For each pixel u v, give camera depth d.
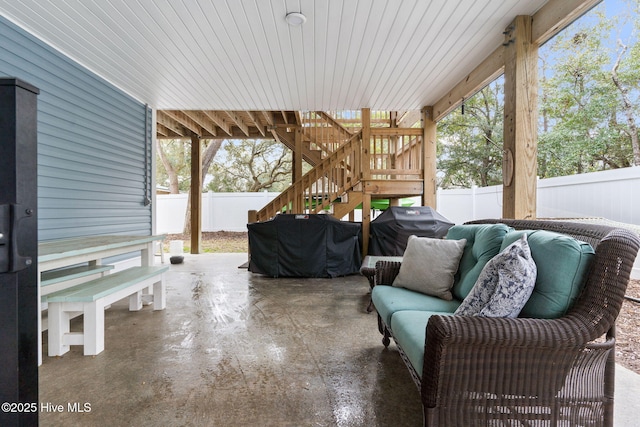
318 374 2.12
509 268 1.45
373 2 2.81
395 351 2.46
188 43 3.50
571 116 7.57
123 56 3.78
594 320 1.28
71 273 2.93
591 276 1.36
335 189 6.11
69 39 3.38
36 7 2.83
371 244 5.50
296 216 5.27
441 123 11.48
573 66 7.62
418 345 1.50
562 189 4.87
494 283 1.52
